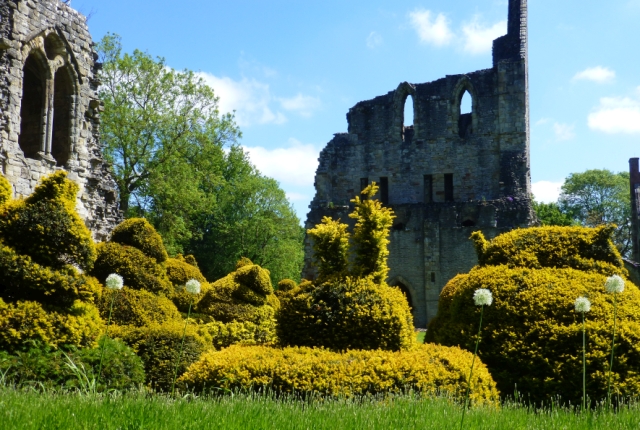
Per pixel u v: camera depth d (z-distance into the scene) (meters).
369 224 14.03
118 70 45.50
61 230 12.48
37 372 10.63
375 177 49.31
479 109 47.44
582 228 14.54
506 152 46.25
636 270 40.03
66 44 22.88
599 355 11.33
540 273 13.26
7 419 6.59
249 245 61.03
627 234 75.81
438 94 48.50
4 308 11.36
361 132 50.03
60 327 11.71
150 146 45.78
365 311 12.55
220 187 62.59
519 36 48.03
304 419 7.54
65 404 7.63
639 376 11.36
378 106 49.81
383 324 12.46
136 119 44.47
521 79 46.56
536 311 12.34
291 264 61.06
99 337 12.41
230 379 10.73
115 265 17.08
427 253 44.28
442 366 11.05
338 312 12.73
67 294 12.35
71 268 12.52
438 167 47.94
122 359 12.05
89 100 24.16
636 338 11.56
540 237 14.52
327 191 49.41
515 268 13.74
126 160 45.28
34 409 7.17
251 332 19.28
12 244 12.16
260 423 7.18
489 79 47.44
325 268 14.10
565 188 79.75
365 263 13.89
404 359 11.13
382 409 8.49
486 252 15.12
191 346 13.95
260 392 10.63
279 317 13.21
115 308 15.85
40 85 23.05
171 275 21.62
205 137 47.75
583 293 12.45
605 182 76.62
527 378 11.72
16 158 20.25
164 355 13.53
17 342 11.14
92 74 24.50
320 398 10.09
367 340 12.46
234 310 19.84
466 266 43.59
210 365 11.16
